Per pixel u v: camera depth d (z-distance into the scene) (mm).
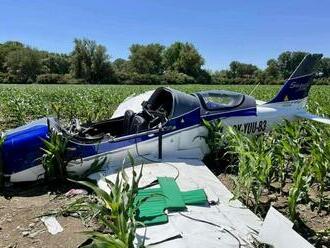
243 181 5105
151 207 4375
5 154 5504
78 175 5816
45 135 5664
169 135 6383
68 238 4223
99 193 3693
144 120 6387
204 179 5508
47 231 4395
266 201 5512
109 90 24453
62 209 4973
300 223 4844
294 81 8375
